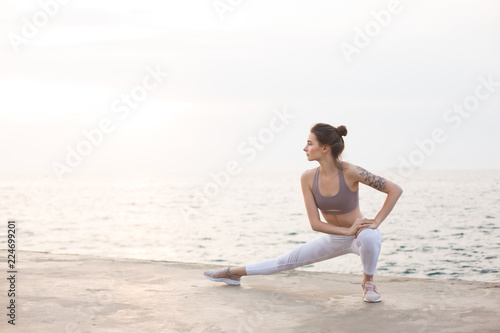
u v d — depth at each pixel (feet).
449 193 278.87
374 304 12.08
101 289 13.73
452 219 134.41
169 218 168.76
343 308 11.74
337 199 12.00
